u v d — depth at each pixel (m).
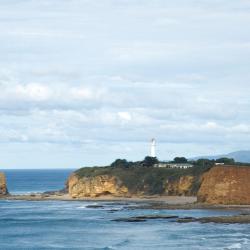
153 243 149.62
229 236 159.50
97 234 172.00
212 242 148.50
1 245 153.00
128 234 169.38
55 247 147.50
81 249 142.88
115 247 144.62
